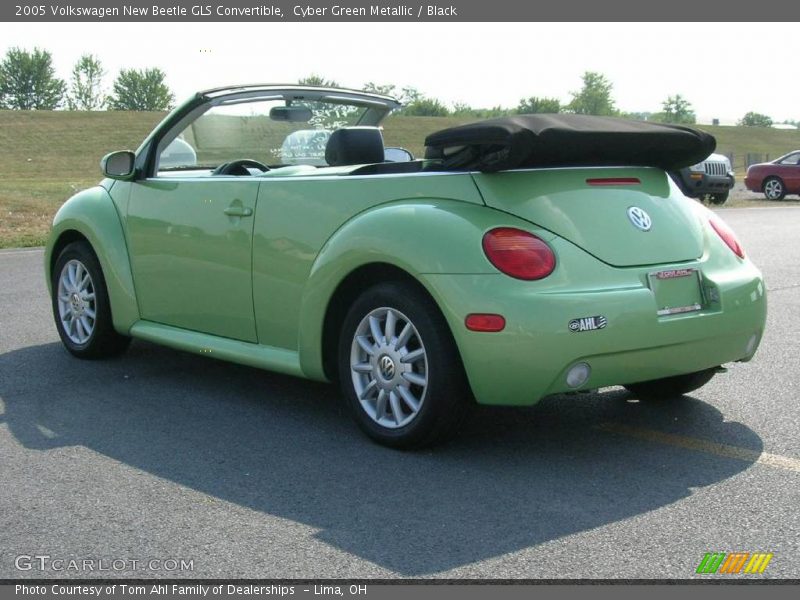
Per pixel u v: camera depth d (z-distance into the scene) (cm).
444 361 380
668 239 403
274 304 452
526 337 358
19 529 327
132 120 6694
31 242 1250
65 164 5062
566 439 420
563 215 383
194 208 493
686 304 396
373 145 498
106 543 314
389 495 353
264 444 418
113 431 440
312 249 430
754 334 420
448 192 392
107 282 549
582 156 401
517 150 374
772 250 1140
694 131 430
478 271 366
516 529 320
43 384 527
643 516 329
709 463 385
